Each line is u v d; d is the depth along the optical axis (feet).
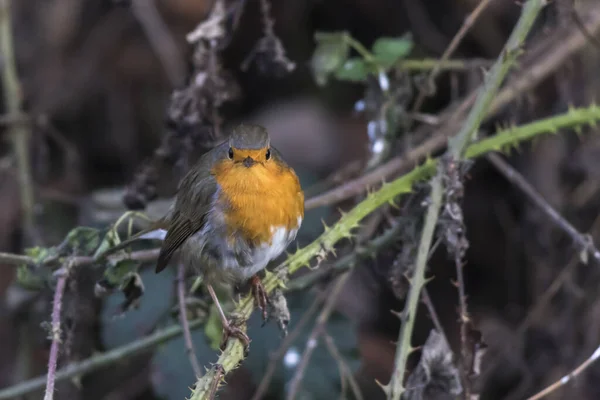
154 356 29.12
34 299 30.01
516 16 35.50
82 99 38.37
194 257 22.80
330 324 29.32
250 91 40.16
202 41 25.41
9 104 31.17
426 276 36.63
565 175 31.37
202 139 25.46
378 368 34.35
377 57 26.12
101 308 29.99
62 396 32.45
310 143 38.04
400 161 25.96
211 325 24.03
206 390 17.71
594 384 29.22
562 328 29.86
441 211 21.54
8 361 34.19
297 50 39.63
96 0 39.01
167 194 34.42
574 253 27.71
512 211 35.06
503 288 36.06
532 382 30.22
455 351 34.99
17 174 32.89
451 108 29.66
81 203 32.50
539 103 33.14
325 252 20.40
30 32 38.29
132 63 38.73
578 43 28.32
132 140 38.58
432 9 37.45
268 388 28.45
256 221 21.85
